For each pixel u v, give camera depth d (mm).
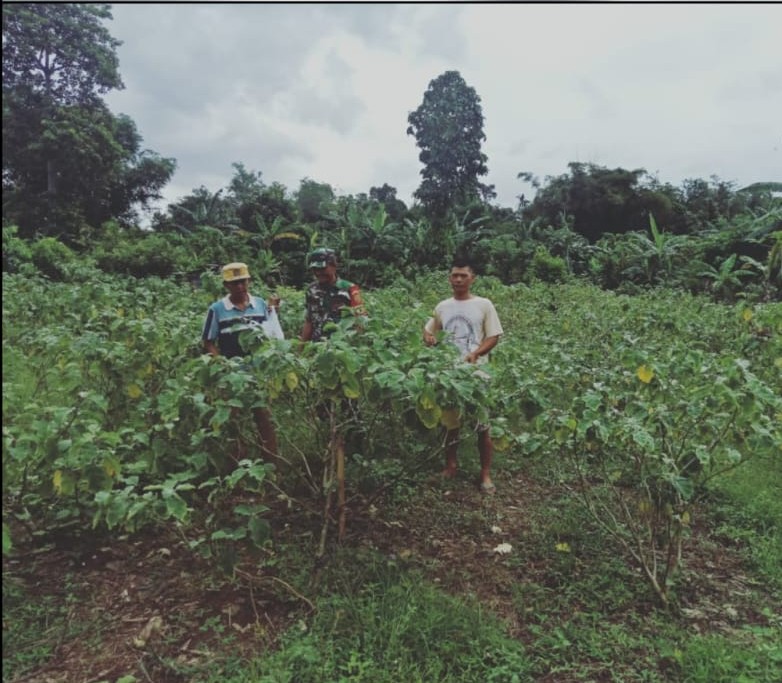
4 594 2645
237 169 36094
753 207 32031
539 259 22844
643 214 31000
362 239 24062
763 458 4684
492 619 2643
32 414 2580
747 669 2348
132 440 2953
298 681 2229
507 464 4531
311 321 4398
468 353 4152
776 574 3105
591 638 2543
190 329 4395
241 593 2756
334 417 2986
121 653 2365
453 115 37250
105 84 27750
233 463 2973
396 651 2357
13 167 25875
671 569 2904
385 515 3598
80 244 23578
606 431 2545
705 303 12484
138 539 3213
